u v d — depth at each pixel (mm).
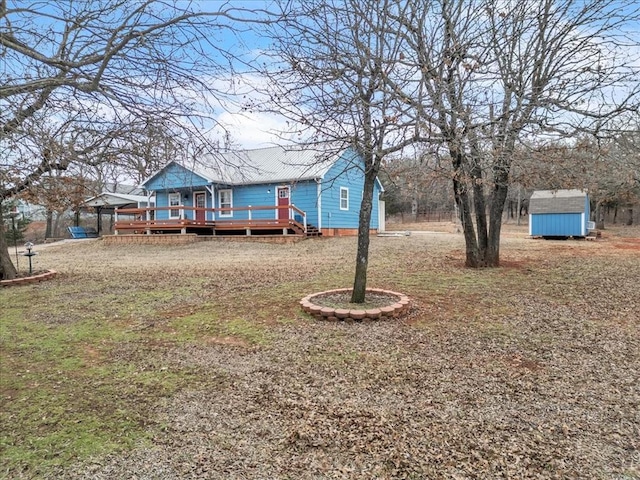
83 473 2371
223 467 2416
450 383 3555
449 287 7355
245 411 3111
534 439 2684
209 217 19688
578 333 4895
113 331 5258
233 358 4238
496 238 9656
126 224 19438
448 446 2609
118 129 3004
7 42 2205
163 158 3160
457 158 6785
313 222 17641
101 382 3688
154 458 2514
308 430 2820
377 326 5125
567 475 2309
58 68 2430
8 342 4840
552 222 18516
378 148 5520
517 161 6137
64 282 8734
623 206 28969
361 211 5977
